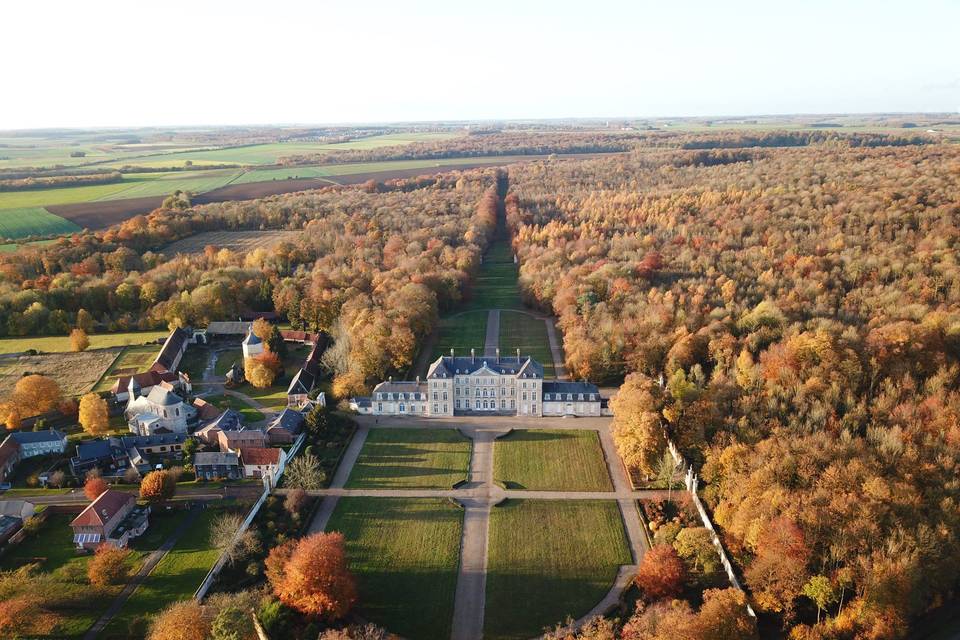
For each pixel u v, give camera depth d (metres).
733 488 144.38
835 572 121.44
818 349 196.25
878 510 130.00
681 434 176.12
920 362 196.12
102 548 134.50
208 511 156.50
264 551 140.75
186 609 114.69
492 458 180.25
